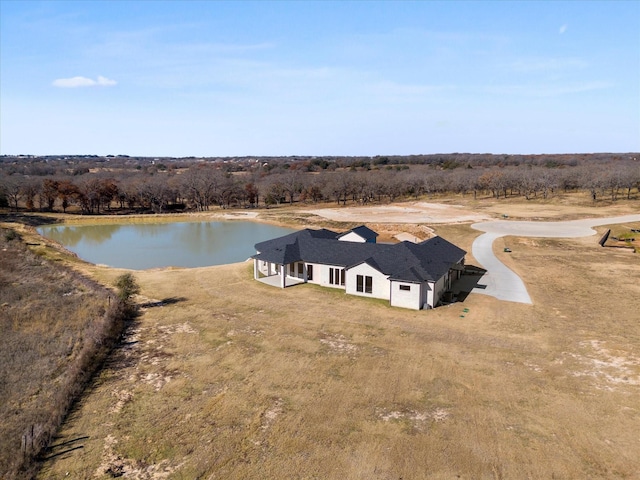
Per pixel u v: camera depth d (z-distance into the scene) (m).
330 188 107.00
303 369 21.81
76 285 36.91
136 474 14.68
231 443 16.16
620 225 65.00
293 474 14.49
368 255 35.62
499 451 15.41
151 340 25.77
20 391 20.25
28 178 111.31
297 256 37.91
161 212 101.06
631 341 24.23
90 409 18.64
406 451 15.52
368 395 19.33
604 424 16.77
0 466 15.02
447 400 18.80
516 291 34.31
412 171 148.00
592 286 35.22
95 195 98.88
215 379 20.97
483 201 100.75
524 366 21.72
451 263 34.69
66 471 14.88
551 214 77.31
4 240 53.84
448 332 26.33
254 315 29.83
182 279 39.75
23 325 27.80
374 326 27.52
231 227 79.94
